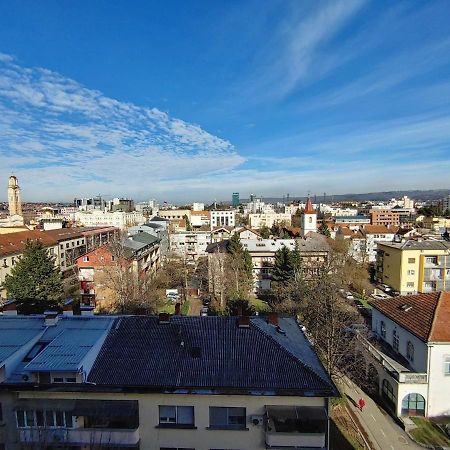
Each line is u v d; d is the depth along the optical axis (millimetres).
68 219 161375
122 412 17297
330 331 32219
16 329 21750
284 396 17344
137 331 21594
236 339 20734
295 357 19219
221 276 58438
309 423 17688
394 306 34312
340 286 51531
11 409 17891
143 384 17562
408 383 27141
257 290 66938
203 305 58031
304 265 61906
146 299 48875
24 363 18781
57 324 22453
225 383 17625
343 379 32438
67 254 86062
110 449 17531
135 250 60812
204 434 17906
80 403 17578
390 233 99750
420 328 28641
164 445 18047
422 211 174625
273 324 23703
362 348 31953
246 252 66000
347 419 27078
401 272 65000
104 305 52312
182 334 21172
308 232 89875
